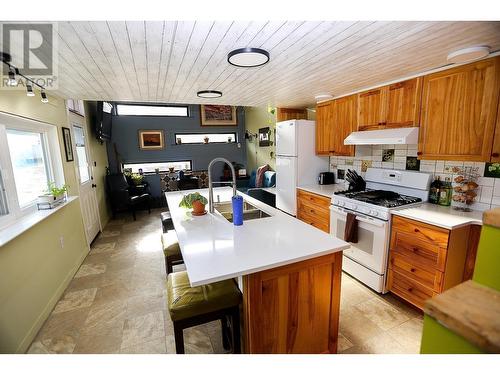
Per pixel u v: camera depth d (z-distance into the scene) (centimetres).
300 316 149
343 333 192
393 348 177
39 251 216
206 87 268
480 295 51
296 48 167
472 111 190
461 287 54
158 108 628
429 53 179
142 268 301
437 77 210
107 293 250
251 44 159
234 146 704
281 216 212
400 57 187
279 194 414
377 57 186
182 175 595
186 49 164
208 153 682
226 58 181
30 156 251
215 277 117
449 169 235
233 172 202
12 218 201
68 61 176
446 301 49
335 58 187
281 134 396
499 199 203
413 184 261
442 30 143
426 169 255
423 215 207
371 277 243
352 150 305
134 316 216
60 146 296
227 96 322
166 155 641
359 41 157
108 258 330
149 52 167
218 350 178
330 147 340
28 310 191
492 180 206
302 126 363
